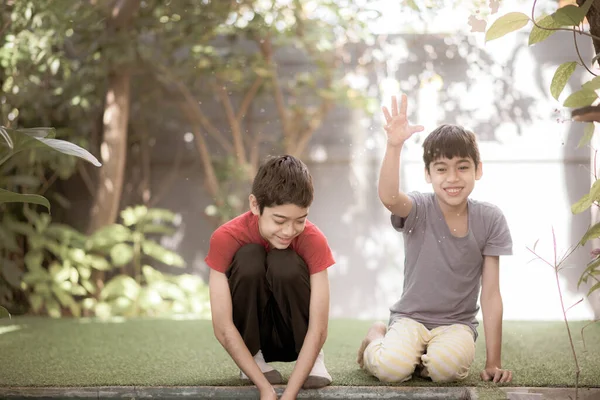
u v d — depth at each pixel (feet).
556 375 6.73
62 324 12.07
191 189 18.93
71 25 15.15
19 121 16.03
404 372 6.33
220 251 6.26
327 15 18.75
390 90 18.99
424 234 7.01
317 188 19.08
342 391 6.04
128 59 16.03
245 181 18.95
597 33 6.17
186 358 8.16
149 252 17.37
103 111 17.87
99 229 16.60
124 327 11.57
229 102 19.40
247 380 6.43
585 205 6.09
